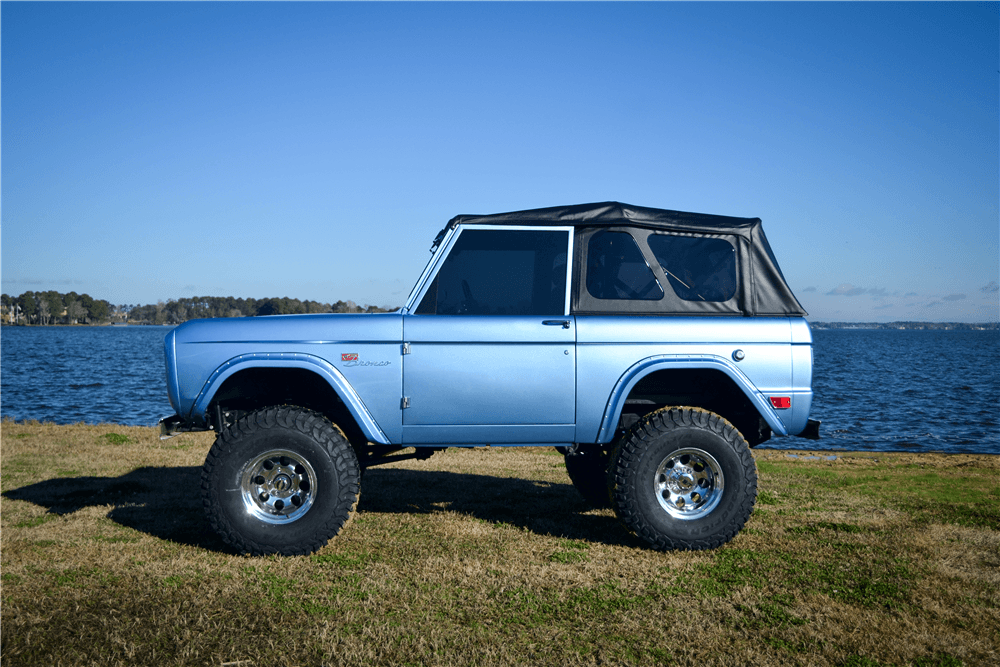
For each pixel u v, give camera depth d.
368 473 7.07
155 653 2.76
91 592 3.46
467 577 3.73
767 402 4.47
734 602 3.39
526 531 4.74
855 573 3.83
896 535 4.59
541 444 4.53
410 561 4.02
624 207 4.65
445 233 4.74
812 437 4.52
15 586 3.54
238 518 4.10
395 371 4.34
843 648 2.87
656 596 3.48
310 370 4.29
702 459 4.37
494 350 4.38
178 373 4.31
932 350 97.69
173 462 7.73
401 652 2.78
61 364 52.44
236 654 2.75
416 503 5.63
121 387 33.25
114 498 5.75
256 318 4.43
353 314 4.46
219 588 3.53
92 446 9.06
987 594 3.51
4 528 4.75
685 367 4.39
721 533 4.29
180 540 4.46
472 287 4.59
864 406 24.44
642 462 4.28
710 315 4.58
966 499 5.88
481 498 5.86
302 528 4.12
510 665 2.68
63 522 4.92
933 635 2.99
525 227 4.59
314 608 3.27
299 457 4.16
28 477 6.74
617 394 4.40
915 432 17.61
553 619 3.17
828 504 5.64
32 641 2.86
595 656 2.78
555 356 4.40
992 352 89.69
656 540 4.26
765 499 5.84
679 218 4.69
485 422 4.39
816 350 96.44
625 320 4.47
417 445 4.42
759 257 4.69
